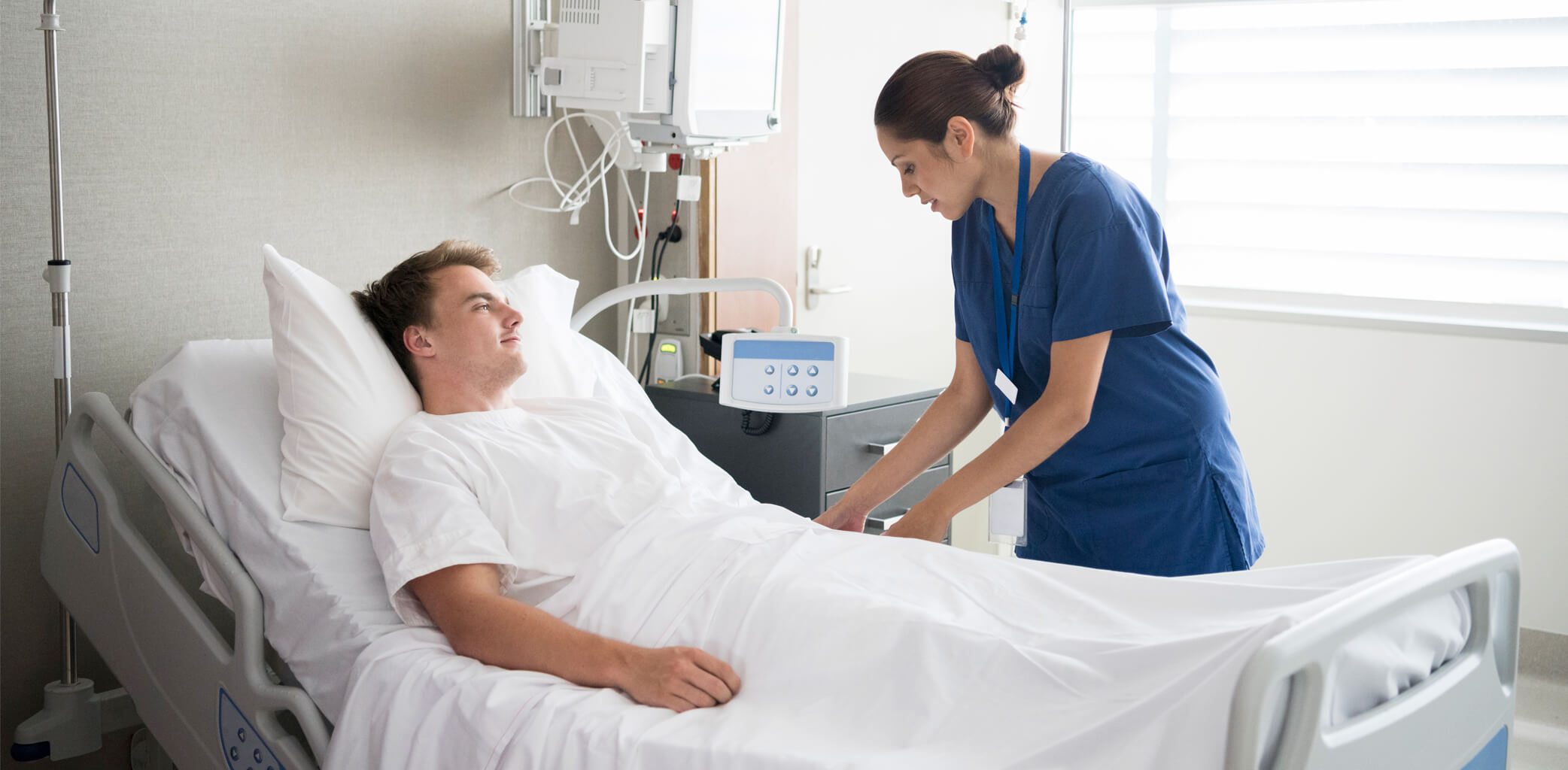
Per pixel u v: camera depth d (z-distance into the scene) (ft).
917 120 5.17
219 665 4.82
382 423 5.32
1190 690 3.33
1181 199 11.06
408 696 4.17
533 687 4.08
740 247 8.48
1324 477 10.36
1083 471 5.70
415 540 4.55
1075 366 5.11
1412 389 9.92
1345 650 3.41
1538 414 9.47
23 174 5.84
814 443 7.06
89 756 6.48
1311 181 10.52
